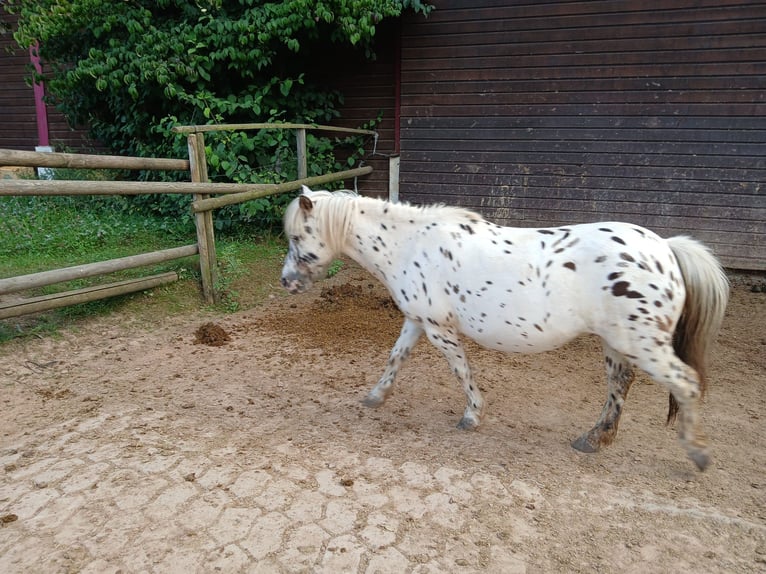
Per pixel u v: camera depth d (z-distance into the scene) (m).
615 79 7.10
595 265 2.74
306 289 3.68
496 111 7.75
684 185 7.06
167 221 7.95
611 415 3.13
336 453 3.11
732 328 5.46
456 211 3.24
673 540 2.42
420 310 3.25
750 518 2.57
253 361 4.52
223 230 7.93
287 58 8.47
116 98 8.16
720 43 6.58
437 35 7.81
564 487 2.81
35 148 10.55
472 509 2.62
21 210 7.90
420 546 2.36
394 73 8.27
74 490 2.70
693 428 2.75
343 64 8.54
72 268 4.63
